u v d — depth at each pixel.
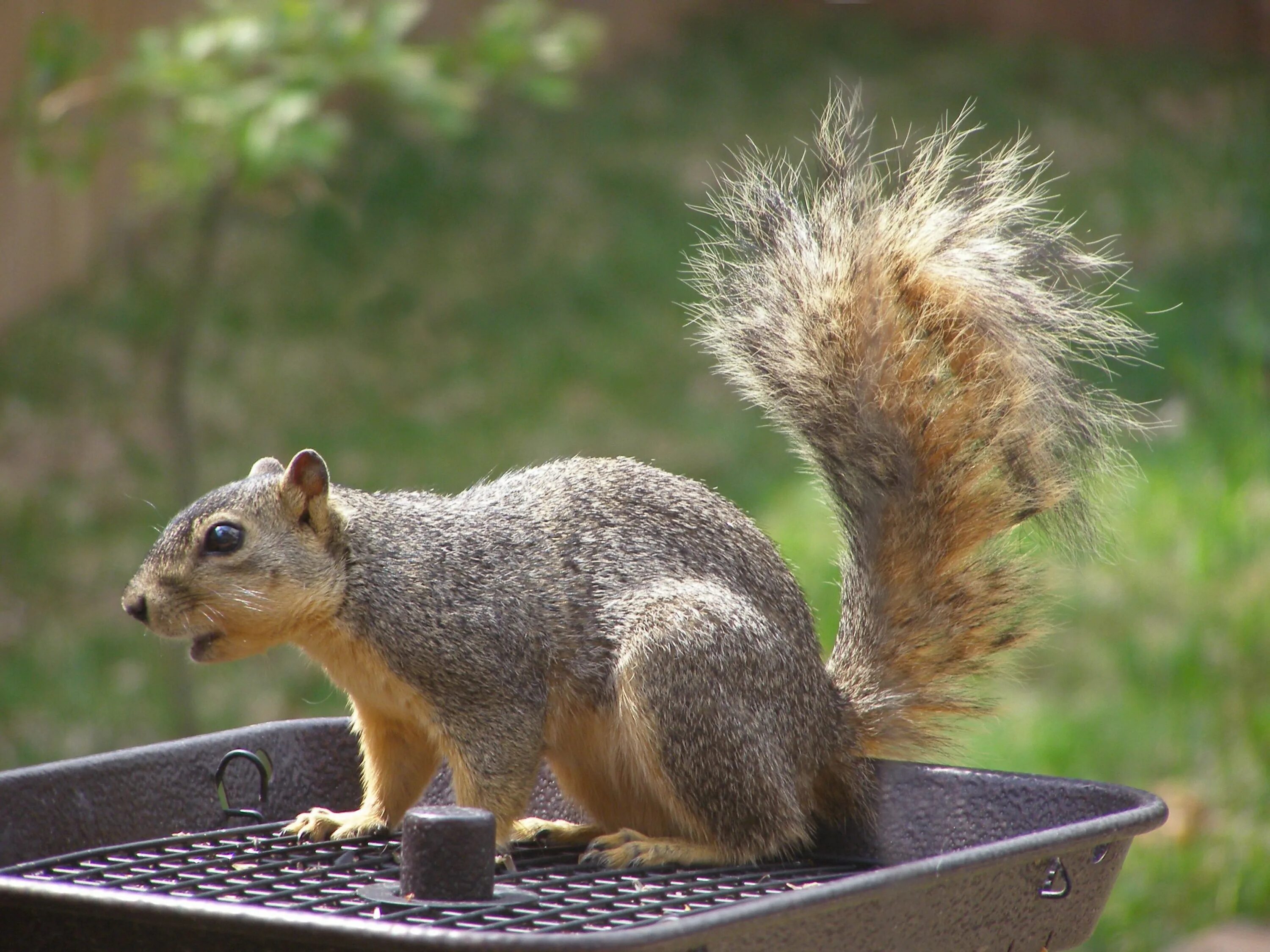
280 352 18.61
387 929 3.83
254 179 9.67
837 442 6.38
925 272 6.37
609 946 3.68
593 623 5.93
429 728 5.89
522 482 6.33
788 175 6.74
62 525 15.53
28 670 13.55
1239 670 13.20
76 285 18.83
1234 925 10.35
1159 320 18.73
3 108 13.72
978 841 5.75
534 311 19.94
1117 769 11.98
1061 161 23.05
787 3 27.77
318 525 5.86
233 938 4.27
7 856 5.25
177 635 5.76
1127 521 15.20
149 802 5.74
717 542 6.11
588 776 6.14
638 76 25.12
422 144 22.59
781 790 5.77
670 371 18.91
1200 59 27.66
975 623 6.36
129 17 15.73
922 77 25.42
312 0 9.70
